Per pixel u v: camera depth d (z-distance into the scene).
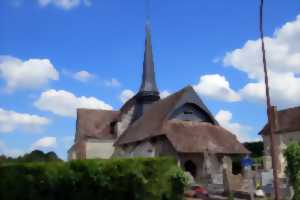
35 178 17.95
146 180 18.12
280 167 44.94
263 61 21.61
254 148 64.88
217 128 41.31
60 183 17.88
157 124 40.44
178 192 18.89
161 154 38.47
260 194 26.52
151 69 57.28
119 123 54.41
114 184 18.02
